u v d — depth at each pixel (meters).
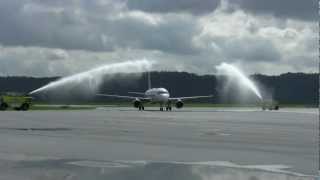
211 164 24.31
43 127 50.50
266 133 44.56
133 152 29.27
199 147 32.34
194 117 77.19
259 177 20.67
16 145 32.81
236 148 31.88
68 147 31.78
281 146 33.28
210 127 52.22
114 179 19.92
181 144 34.19
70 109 122.94
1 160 25.20
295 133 44.75
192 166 23.58
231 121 65.50
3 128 48.75
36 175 20.69
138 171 21.95
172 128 50.22
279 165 24.11
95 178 20.09
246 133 44.41
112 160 25.58
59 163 24.27
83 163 24.33
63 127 50.62
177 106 125.88
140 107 122.31
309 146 33.41
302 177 20.75
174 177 20.50
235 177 20.64
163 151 29.84
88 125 54.16
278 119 72.88
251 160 25.89
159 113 94.56
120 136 40.34
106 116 77.69
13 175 20.66
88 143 34.47
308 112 111.75
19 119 66.31
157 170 22.30
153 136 40.56
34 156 26.97
